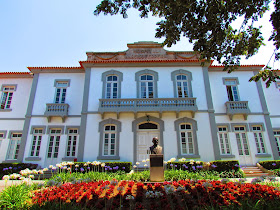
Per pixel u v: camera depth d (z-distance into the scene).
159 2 6.45
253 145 14.18
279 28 6.39
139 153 13.62
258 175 12.13
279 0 6.17
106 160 13.16
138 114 14.26
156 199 5.52
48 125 14.80
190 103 14.17
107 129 14.08
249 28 7.36
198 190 6.13
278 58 7.50
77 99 15.65
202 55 7.46
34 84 15.92
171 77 15.31
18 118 15.75
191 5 6.16
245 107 14.83
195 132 13.77
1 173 12.77
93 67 15.65
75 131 14.91
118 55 16.31
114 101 14.28
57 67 16.17
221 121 14.83
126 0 6.50
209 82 15.20
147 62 15.55
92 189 6.26
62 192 5.87
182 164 11.91
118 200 5.53
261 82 16.19
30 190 6.27
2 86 16.62
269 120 14.80
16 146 15.12
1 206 4.90
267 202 4.70
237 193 5.56
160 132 13.79
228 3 6.33
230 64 8.18
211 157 13.20
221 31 6.66
